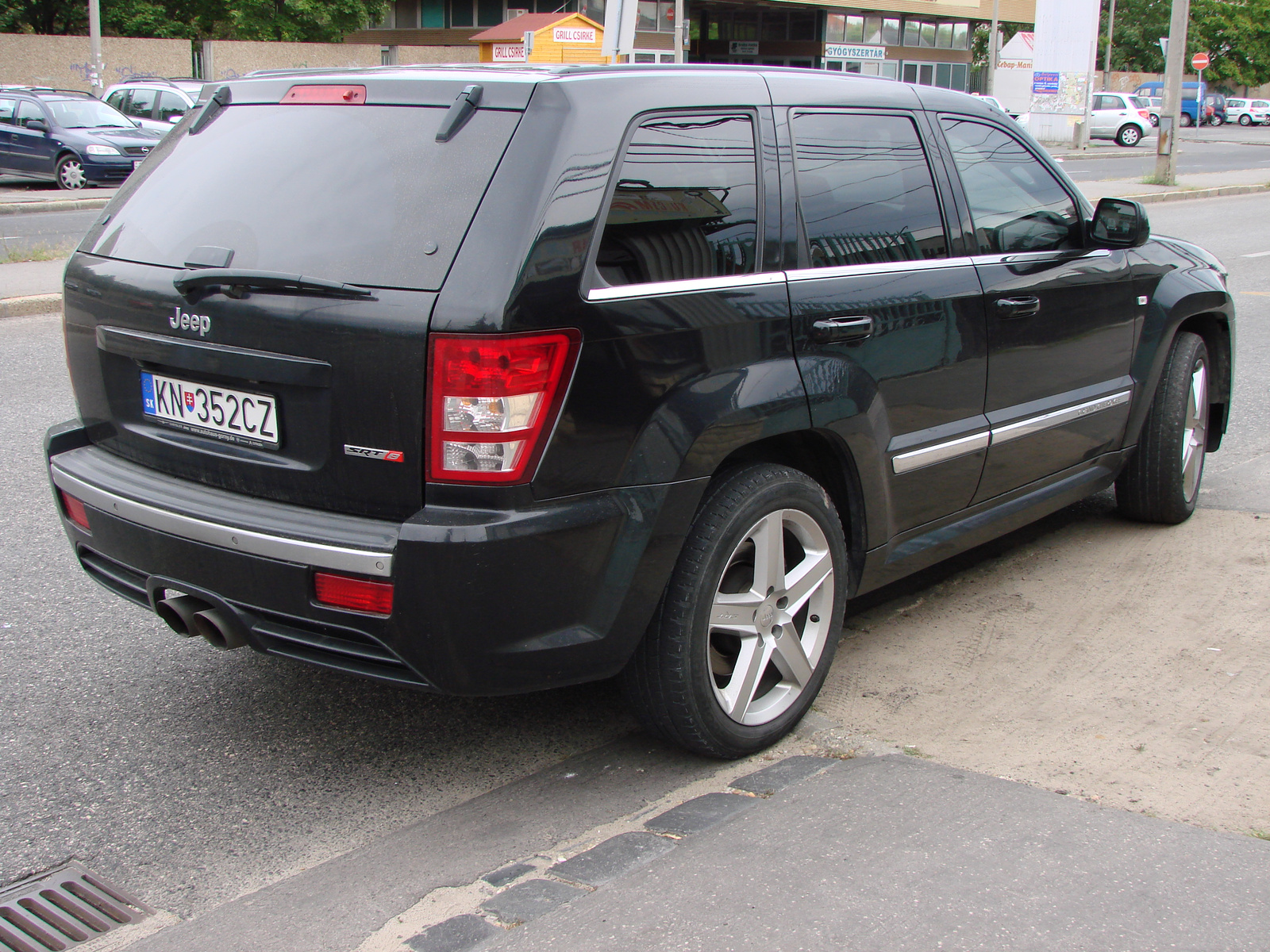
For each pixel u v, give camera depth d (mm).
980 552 4914
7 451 6316
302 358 2713
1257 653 3854
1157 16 76312
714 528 2959
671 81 2980
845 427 3264
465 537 2559
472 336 2527
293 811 3033
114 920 2576
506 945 2352
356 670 2771
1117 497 5148
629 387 2727
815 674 3361
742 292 2994
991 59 41031
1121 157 36000
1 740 3375
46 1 41500
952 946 2301
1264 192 24797
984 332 3777
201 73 39688
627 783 3125
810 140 3314
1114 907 2420
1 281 11555
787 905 2445
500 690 2738
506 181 2623
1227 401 5402
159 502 2971
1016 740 3285
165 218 3127
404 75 2922
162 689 3713
